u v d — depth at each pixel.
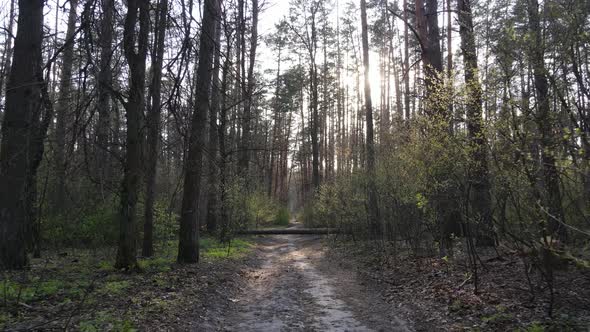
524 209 5.44
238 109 17.39
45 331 5.01
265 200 25.38
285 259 15.40
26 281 7.59
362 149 16.20
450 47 23.78
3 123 8.55
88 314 5.79
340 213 17.36
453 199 7.84
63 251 13.05
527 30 5.21
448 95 6.66
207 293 8.09
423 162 7.97
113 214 12.80
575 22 4.79
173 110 7.46
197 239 11.66
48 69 6.83
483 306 6.36
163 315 6.22
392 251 12.66
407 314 6.91
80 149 7.57
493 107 5.61
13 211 8.55
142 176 9.38
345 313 7.20
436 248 10.45
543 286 6.68
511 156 5.50
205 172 12.91
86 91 6.97
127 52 7.62
